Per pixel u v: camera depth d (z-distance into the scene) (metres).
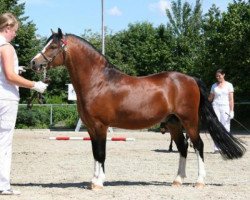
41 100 8.60
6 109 7.05
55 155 13.49
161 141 18.98
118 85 8.09
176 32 45.66
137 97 8.10
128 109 8.06
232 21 27.91
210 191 7.84
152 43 44.12
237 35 27.38
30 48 34.06
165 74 8.49
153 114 8.18
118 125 8.18
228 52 27.78
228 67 28.09
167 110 8.29
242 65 27.36
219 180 9.12
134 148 15.80
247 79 27.52
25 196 7.20
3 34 7.09
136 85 8.19
